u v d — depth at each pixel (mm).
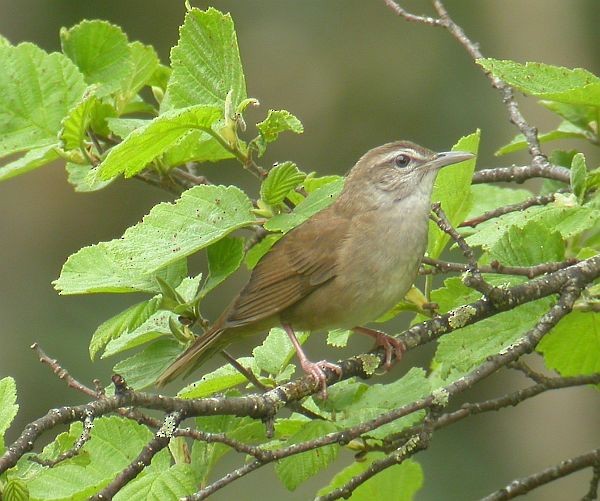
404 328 18500
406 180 10117
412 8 22938
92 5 23562
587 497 10461
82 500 8141
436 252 10609
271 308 10016
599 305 9391
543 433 18938
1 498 7270
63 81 10742
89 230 22938
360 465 11086
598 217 9453
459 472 18578
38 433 6527
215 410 7457
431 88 22062
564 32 21141
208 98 9406
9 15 23031
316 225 10234
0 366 19266
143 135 8508
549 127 19141
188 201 8773
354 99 22703
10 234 22656
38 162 10664
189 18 9320
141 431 8703
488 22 21781
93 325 19922
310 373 8695
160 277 8984
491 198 11875
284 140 22469
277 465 9031
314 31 23594
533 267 9289
